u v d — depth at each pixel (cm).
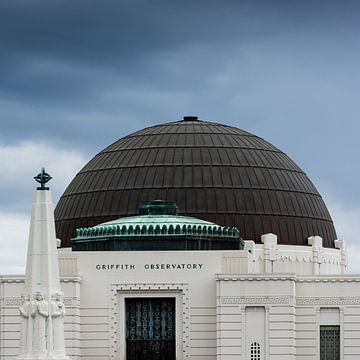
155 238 11894
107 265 11775
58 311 9156
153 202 12438
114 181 13612
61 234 13800
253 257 12531
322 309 11812
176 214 12481
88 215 13588
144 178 13488
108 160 13900
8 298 11662
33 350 9056
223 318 11544
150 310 11812
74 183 14150
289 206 13650
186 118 14450
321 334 11806
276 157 14062
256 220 13362
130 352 11788
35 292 9138
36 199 9275
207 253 11756
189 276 11738
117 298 11762
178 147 13700
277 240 13388
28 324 9100
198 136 13838
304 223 13675
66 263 11806
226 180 13475
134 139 14038
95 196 13650
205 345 11694
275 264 13225
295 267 13375
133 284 11731
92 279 11775
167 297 11781
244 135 14150
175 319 11744
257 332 11550
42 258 9200
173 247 11888
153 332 11788
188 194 13338
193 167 13512
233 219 13300
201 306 11712
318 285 11812
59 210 14112
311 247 13525
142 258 11775
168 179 13438
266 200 13512
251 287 11569
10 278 11675
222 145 13762
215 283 11694
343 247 14088
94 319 11750
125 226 11962
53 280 9206
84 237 12194
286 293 11562
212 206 13300
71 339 11625
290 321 11550
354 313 11781
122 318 11750
